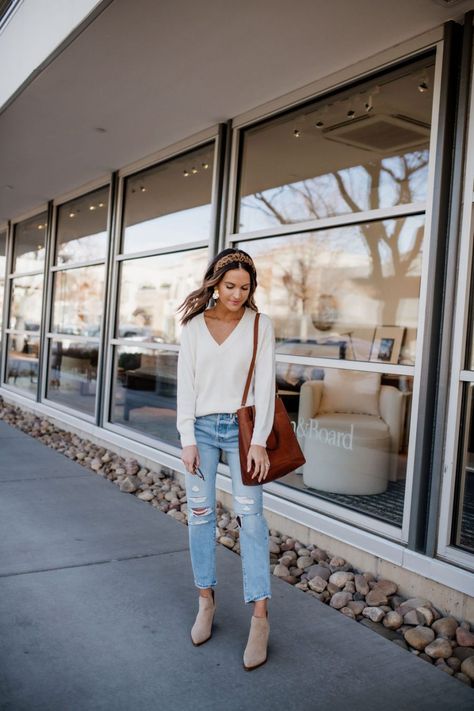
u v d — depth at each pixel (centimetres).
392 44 340
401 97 359
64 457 588
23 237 909
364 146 458
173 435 528
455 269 293
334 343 559
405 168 471
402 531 314
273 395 241
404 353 520
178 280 534
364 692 222
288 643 255
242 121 457
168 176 554
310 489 388
